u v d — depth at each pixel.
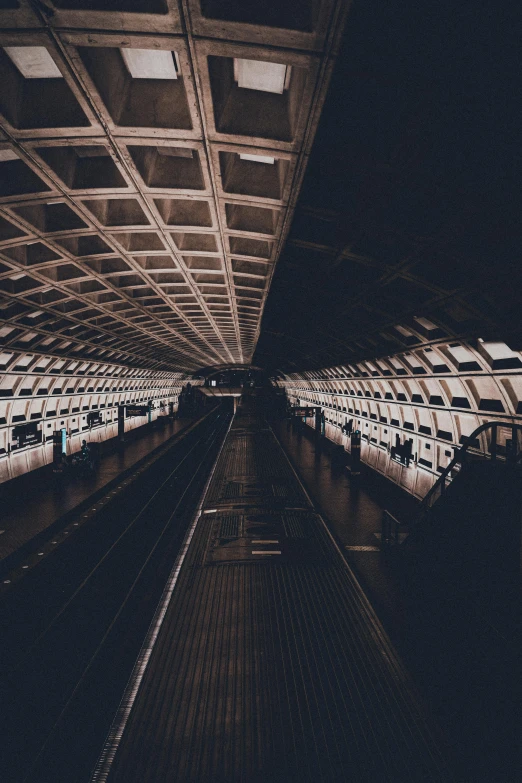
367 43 3.92
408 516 16.27
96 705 6.81
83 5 3.96
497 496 6.54
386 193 6.07
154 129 5.67
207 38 4.28
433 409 16.36
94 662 8.06
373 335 14.97
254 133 5.61
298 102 5.09
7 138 5.78
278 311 15.72
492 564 6.54
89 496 20.08
